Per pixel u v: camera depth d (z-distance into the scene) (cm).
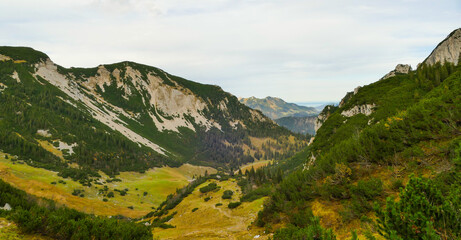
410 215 639
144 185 10969
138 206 8575
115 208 7762
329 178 2064
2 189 1586
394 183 1501
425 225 620
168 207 6462
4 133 10631
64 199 6975
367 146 2036
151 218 6347
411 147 1712
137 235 1650
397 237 642
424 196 666
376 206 766
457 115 1569
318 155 5031
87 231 1350
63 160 11150
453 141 1360
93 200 7862
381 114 4366
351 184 1823
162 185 11325
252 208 4316
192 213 5062
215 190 7162
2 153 9275
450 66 5462
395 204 701
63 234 1285
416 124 1820
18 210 1280
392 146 1828
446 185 1027
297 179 2669
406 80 6681
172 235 3216
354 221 1576
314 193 2191
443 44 10175
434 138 1620
